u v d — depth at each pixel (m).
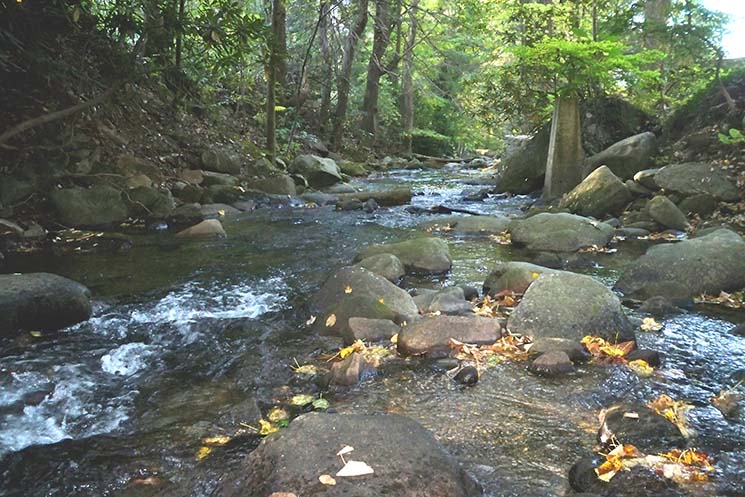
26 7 7.06
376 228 7.46
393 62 19.08
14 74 7.76
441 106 24.62
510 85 11.00
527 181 10.62
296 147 14.73
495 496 2.03
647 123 10.42
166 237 6.86
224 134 11.65
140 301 4.43
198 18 7.62
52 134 7.86
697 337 3.62
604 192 7.70
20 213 6.93
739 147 8.18
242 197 9.39
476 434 2.47
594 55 9.66
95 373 3.18
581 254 5.91
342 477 1.89
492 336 3.43
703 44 9.54
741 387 2.90
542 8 10.47
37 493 2.14
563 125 9.34
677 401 2.75
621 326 3.50
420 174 15.90
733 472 2.14
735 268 4.45
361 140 19.39
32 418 2.68
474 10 13.85
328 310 3.96
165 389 3.00
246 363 3.31
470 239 6.77
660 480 2.06
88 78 8.01
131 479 2.21
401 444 2.06
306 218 8.28
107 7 9.11
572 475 2.12
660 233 6.74
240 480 2.00
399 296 4.07
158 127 10.07
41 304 3.75
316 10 15.70
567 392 2.85
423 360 3.26
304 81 17.80
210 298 4.51
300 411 2.72
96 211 7.30
